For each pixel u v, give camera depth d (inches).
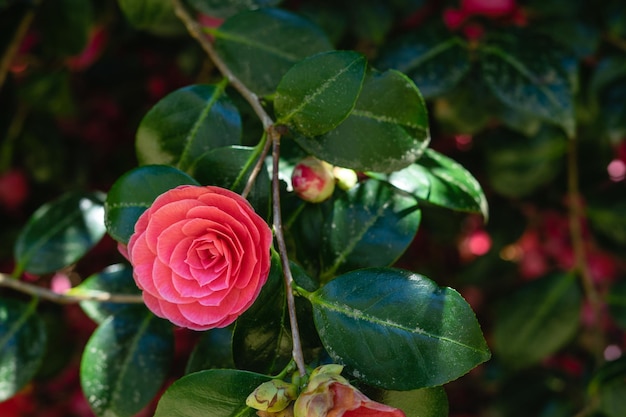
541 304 33.3
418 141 23.1
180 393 21.0
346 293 21.5
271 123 23.0
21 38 33.7
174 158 25.0
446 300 21.0
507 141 35.9
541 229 40.1
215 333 24.7
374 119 23.1
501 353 33.5
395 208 24.6
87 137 41.5
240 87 24.8
